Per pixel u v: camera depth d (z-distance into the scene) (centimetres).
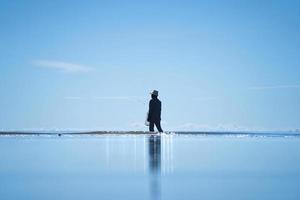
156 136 5938
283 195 1065
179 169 1703
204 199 1022
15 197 1060
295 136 6169
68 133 7081
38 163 1975
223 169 1695
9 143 3797
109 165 1875
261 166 1805
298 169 1680
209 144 3647
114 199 1030
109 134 6906
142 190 1172
